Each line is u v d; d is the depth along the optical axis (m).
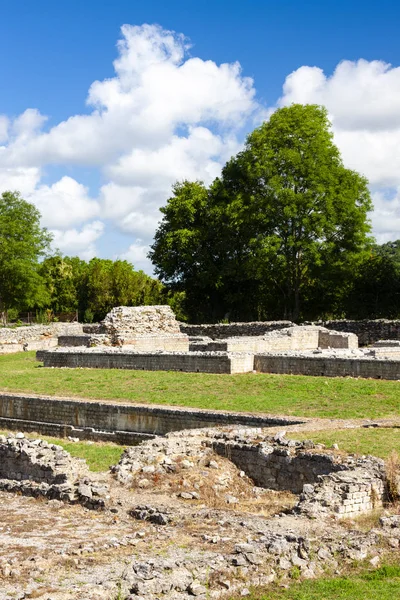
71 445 29.75
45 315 88.06
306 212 65.31
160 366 40.91
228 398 32.22
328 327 59.88
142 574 12.45
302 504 16.66
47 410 34.34
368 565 13.58
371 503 17.20
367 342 57.81
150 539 14.67
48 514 17.38
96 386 37.91
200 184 80.62
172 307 78.06
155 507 17.27
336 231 66.69
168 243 76.50
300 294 74.19
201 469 20.88
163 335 54.72
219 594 12.09
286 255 67.50
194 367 39.22
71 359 45.91
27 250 89.31
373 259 70.00
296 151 66.12
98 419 32.19
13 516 17.22
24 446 22.53
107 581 12.27
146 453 21.47
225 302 80.19
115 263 90.19
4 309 91.00
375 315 68.44
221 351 41.78
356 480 17.44
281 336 48.91
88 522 16.48
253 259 67.50
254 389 33.69
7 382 41.59
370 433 23.02
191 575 12.48
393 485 17.62
